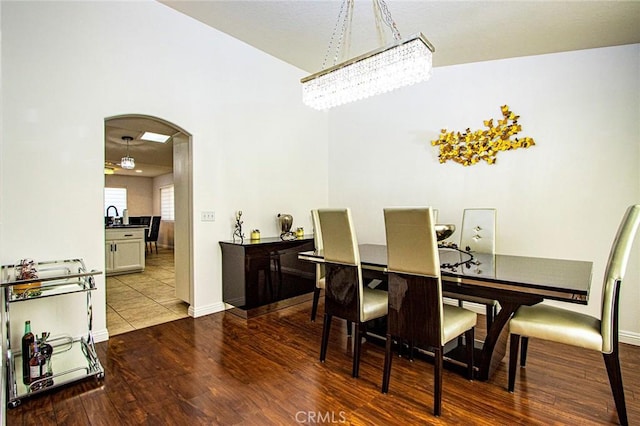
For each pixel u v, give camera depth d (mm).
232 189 3682
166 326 3098
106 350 2559
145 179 10383
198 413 1782
